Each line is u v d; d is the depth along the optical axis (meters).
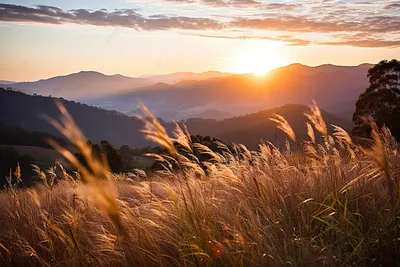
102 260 3.66
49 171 6.92
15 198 6.14
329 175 4.57
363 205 3.94
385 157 2.72
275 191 4.55
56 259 4.03
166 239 3.79
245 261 3.20
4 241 4.80
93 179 2.18
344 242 3.27
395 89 29.41
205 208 4.01
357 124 31.94
